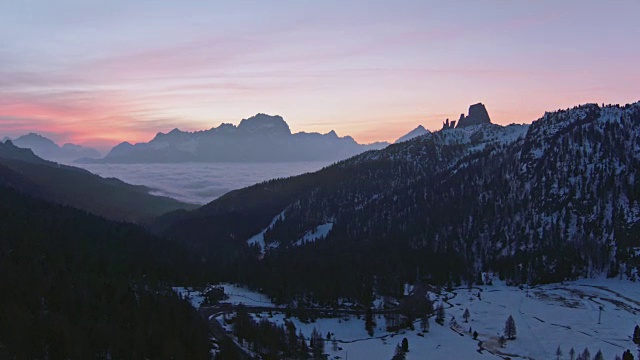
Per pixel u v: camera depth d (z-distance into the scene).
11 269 197.75
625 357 177.62
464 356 193.00
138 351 165.50
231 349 182.12
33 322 161.50
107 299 196.00
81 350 157.25
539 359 191.25
